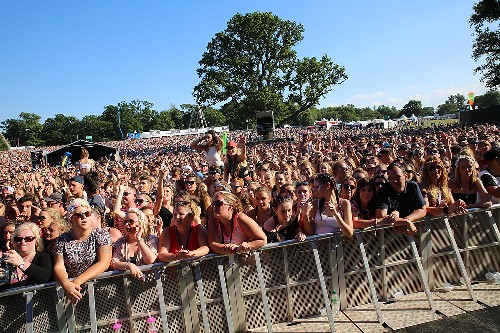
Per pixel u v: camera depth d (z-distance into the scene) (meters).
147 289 3.83
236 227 4.00
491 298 4.13
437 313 3.97
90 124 140.12
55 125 143.25
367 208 4.59
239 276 3.97
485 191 4.87
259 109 48.84
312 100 51.81
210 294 3.95
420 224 4.42
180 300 3.88
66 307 3.66
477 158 7.86
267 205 4.86
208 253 3.96
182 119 148.25
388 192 4.45
